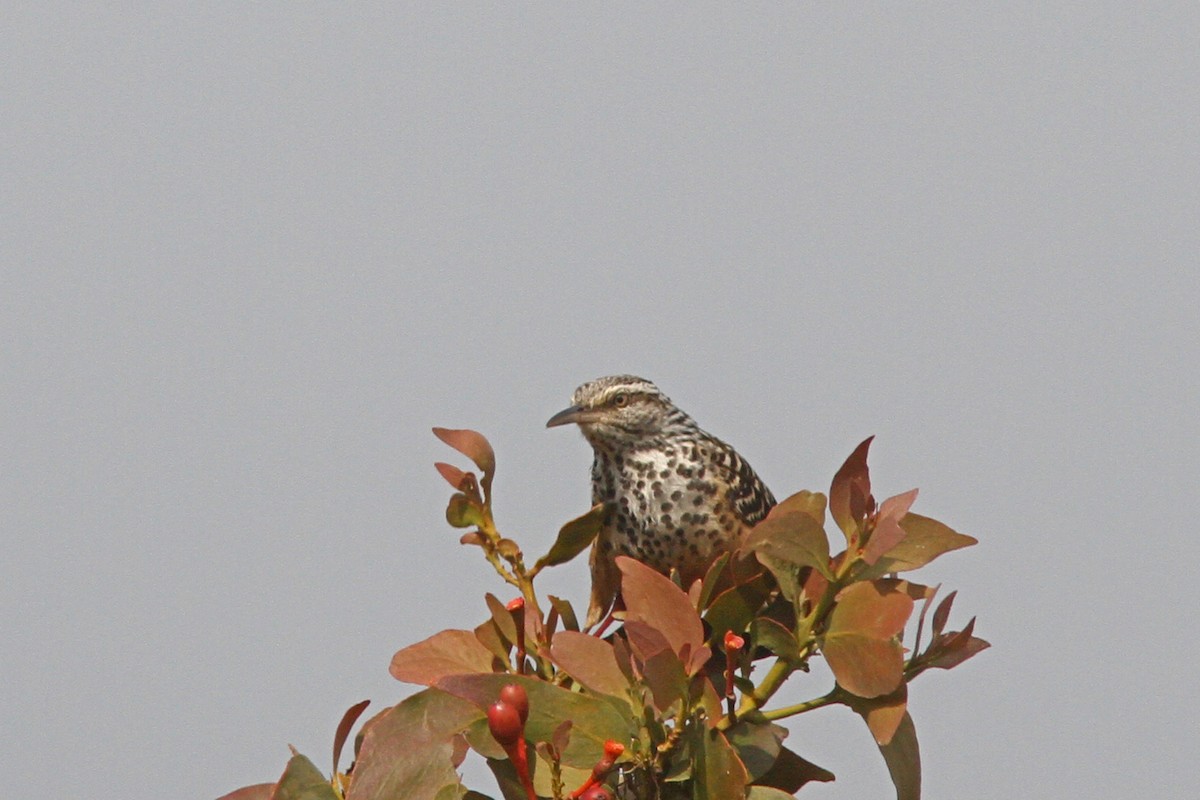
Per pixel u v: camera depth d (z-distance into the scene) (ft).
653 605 22.29
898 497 22.33
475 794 22.70
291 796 22.08
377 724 22.00
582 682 21.95
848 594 22.44
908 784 23.43
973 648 23.44
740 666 24.16
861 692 21.70
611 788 22.43
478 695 21.62
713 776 21.44
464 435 26.02
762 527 22.27
